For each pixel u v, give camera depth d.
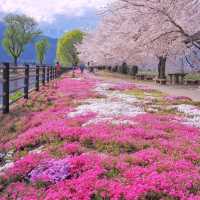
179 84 41.84
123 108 15.70
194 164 7.69
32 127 12.62
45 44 145.12
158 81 44.03
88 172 6.98
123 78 56.25
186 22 21.16
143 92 26.44
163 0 18.94
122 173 6.92
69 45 122.00
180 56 24.48
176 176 6.57
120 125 11.28
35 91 25.42
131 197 5.83
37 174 7.36
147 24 19.92
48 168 7.50
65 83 33.59
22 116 14.98
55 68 47.59
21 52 131.00
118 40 22.77
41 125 12.16
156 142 9.25
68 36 122.94
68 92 23.70
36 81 25.86
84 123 12.04
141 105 17.34
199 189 6.23
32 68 25.11
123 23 22.61
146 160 7.72
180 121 12.72
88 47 64.81
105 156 7.99
